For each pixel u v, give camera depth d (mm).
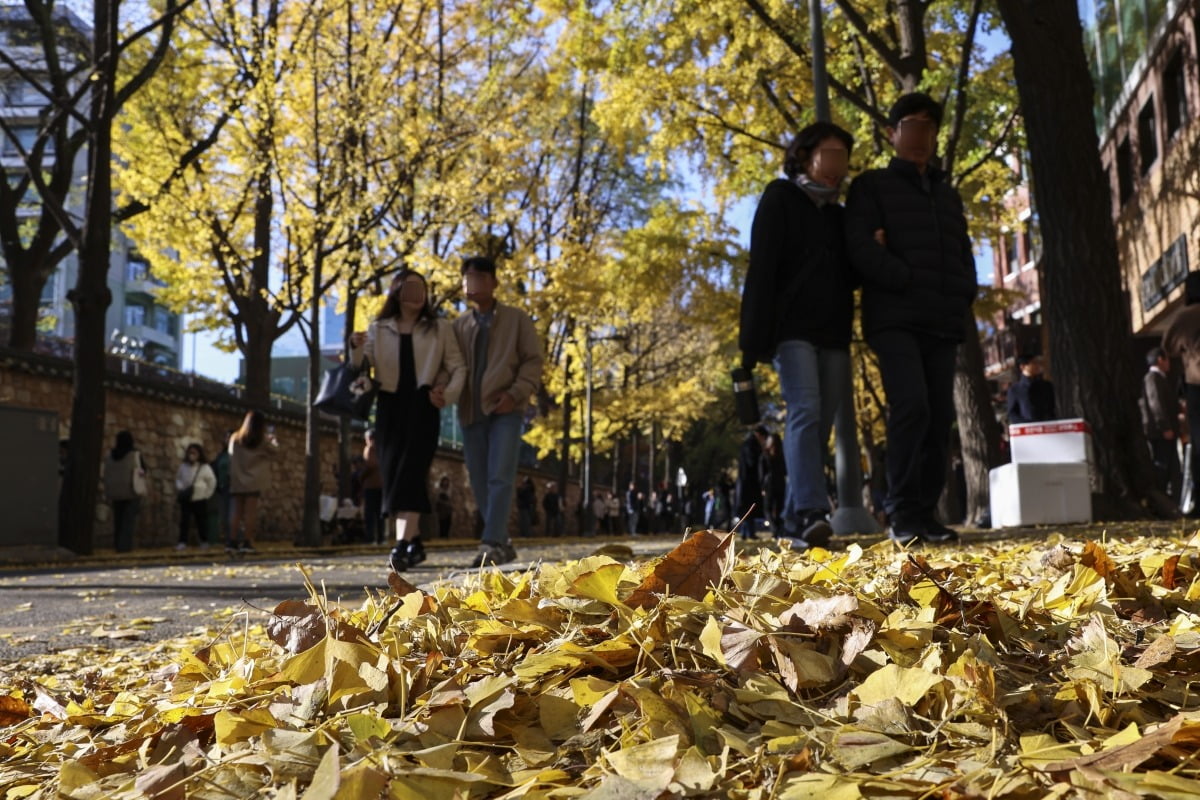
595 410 31188
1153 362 12516
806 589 1676
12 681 2586
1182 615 1742
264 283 21531
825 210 5465
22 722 1791
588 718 1215
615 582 1624
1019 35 8359
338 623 1691
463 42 19172
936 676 1167
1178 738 1000
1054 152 8281
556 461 44094
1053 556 2254
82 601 5496
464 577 2463
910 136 5332
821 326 5355
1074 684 1242
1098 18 22938
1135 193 20578
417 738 1213
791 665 1283
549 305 21438
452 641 1698
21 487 12016
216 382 22312
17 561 11164
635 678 1306
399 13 17609
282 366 54469
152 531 17500
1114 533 5258
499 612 1681
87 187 13117
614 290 17969
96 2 13867
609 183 26469
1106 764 937
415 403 6184
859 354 19562
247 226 20766
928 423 5305
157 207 17469
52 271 18781
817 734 1103
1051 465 7465
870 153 13812
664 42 14750
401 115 16938
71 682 2527
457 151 17859
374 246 18219
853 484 7273
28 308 18344
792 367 5309
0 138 38969
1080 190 8203
